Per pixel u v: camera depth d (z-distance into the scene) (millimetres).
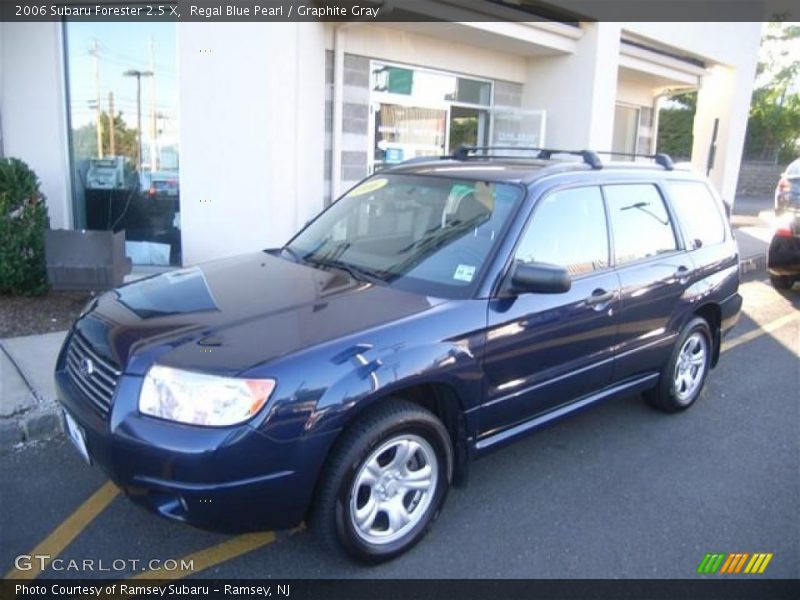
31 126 8023
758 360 6488
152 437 2721
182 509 2762
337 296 3414
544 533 3500
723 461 4355
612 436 4676
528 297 3648
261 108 7633
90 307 3625
